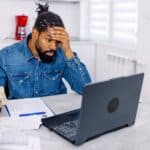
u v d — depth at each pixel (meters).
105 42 2.79
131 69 2.33
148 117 1.37
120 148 1.04
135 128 1.23
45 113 1.39
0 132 1.13
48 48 1.95
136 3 2.35
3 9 2.79
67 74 2.02
